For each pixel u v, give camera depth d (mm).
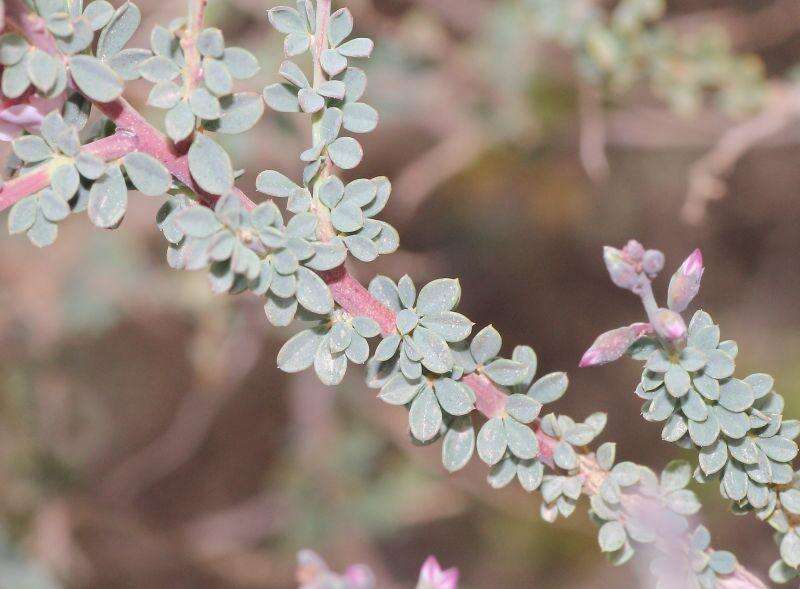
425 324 251
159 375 728
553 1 507
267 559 744
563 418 259
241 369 623
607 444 259
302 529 670
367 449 653
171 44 245
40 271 585
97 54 246
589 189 798
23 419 646
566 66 621
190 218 240
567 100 634
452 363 248
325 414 634
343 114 255
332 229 252
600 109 580
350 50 254
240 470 810
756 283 858
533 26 548
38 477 656
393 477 666
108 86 242
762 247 856
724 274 866
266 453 807
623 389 840
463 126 643
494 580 790
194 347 608
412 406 252
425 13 665
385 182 252
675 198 826
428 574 262
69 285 588
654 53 523
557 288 860
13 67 240
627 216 833
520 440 253
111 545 763
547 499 258
